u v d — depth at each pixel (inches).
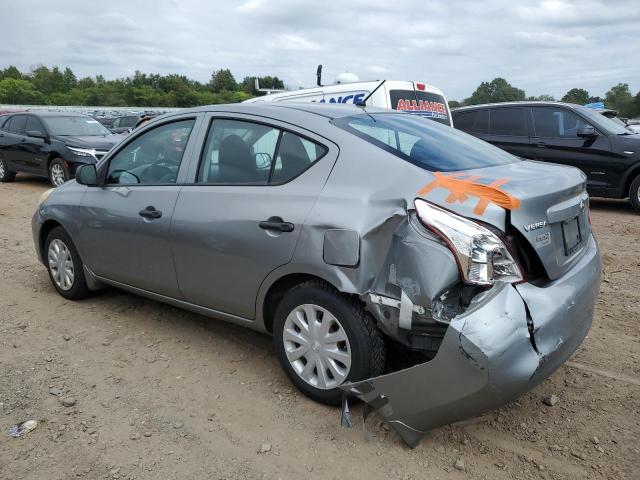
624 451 115.7
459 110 435.2
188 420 126.6
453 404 104.0
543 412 130.0
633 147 359.3
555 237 114.8
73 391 138.4
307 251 122.6
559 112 390.0
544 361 104.3
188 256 148.9
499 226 105.0
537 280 110.7
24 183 535.5
